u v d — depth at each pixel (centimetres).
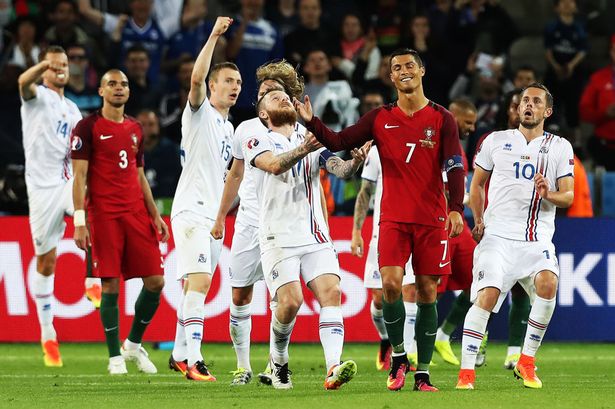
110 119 3309
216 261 3183
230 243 4084
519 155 2853
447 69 5544
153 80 5575
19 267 4184
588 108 5391
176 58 5569
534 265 2830
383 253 2656
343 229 4125
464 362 2769
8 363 3747
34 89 3678
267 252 2605
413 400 2453
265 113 2700
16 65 5128
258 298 4128
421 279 2680
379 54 5553
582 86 5712
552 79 5703
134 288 4147
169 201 4419
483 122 5069
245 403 2442
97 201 3297
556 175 2850
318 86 5066
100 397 2670
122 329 4153
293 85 2855
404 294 3428
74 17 5619
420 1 5978
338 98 5041
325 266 2594
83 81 5241
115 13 6097
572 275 4112
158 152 4766
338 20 6103
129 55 5328
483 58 5284
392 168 2656
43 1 5766
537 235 2841
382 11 5725
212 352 4103
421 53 5544
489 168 2898
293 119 2677
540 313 2798
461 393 2609
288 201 2592
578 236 4106
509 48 5788
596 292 4116
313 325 4150
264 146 2578
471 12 5875
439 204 2662
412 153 2636
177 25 5872
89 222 3325
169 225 4128
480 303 2770
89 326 4175
